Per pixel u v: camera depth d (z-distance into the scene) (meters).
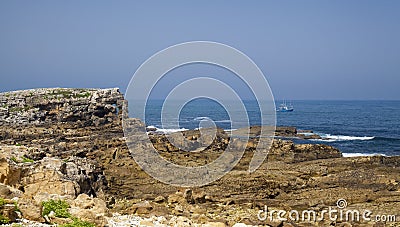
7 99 71.69
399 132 96.25
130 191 36.56
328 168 42.97
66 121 71.38
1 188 20.31
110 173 40.97
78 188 25.95
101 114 74.75
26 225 17.73
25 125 66.88
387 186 36.22
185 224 23.89
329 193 34.75
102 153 47.28
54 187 25.00
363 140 79.38
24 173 25.20
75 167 29.25
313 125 113.19
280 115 151.50
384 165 44.47
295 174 40.56
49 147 49.03
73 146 50.06
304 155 49.56
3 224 17.31
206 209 30.98
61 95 73.88
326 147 52.34
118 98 77.38
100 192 31.80
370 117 146.25
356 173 40.44
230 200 33.34
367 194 33.78
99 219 20.45
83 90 76.88
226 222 25.69
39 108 71.81
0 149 28.62
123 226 21.31
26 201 19.20
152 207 28.23
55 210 20.06
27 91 74.25
